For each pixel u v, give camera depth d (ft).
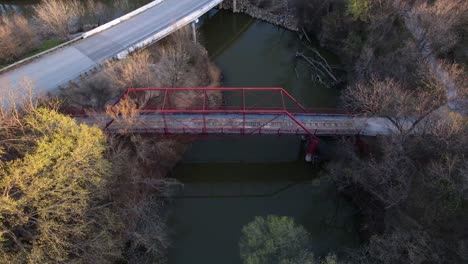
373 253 96.27
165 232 118.52
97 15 196.65
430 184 94.94
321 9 188.34
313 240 123.95
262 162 150.20
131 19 183.62
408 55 134.62
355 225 126.52
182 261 117.29
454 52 139.95
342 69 181.27
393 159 108.88
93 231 89.66
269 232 96.53
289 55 201.46
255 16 223.92
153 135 133.90
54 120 92.73
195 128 132.16
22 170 80.07
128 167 110.83
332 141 144.87
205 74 177.06
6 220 76.33
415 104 115.65
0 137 94.63
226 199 141.79
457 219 89.45
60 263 80.18
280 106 170.09
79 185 88.38
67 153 87.61
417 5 149.89
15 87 143.43
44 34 180.86
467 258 81.87
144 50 167.53
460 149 99.91
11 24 167.84
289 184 144.97
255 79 185.26
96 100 144.56
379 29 156.04
